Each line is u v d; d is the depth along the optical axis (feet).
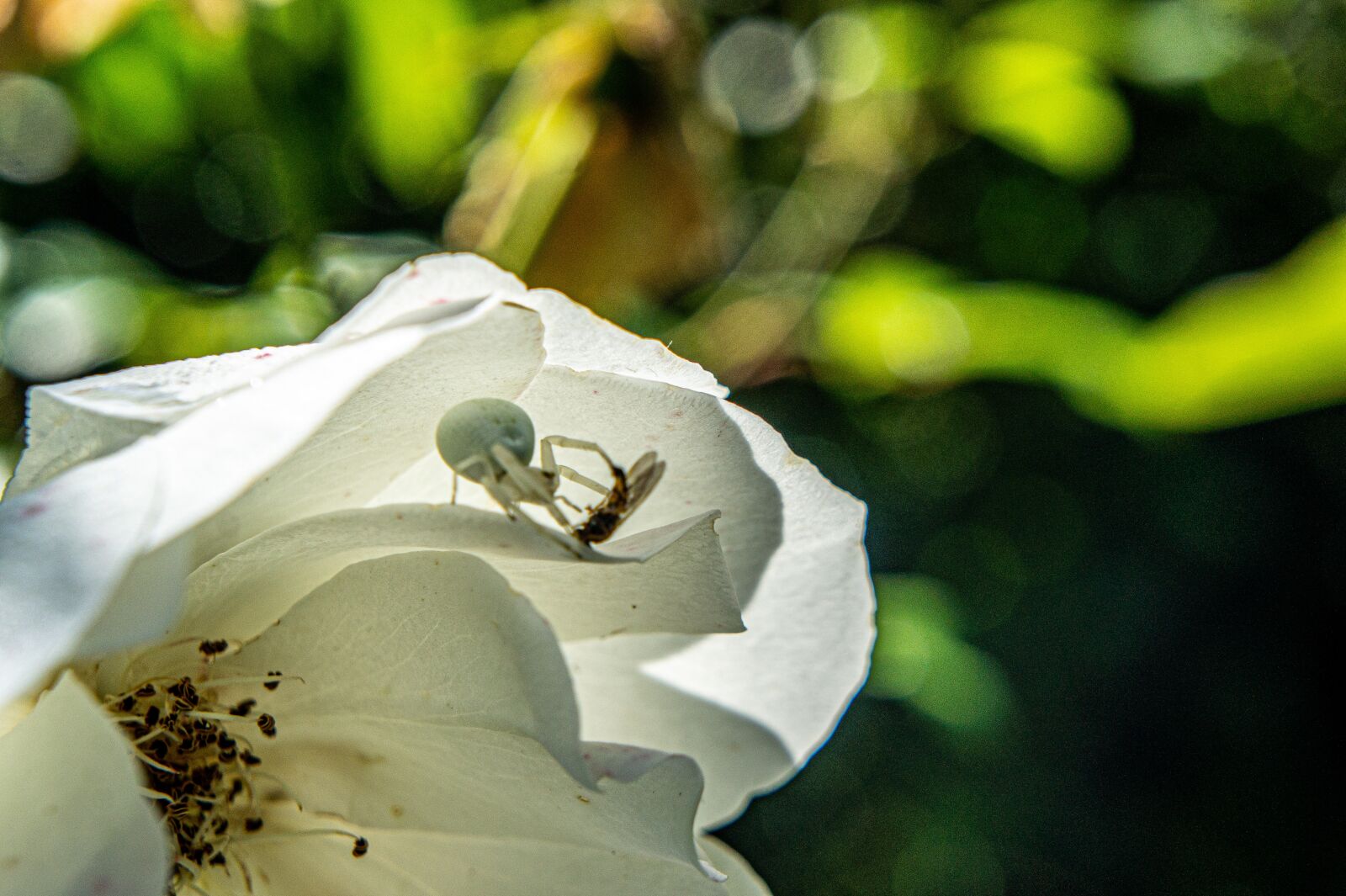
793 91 1.16
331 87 0.86
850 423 1.90
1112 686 2.40
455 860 0.60
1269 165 2.24
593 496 0.59
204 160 1.12
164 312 0.81
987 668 1.05
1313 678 2.54
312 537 0.55
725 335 0.97
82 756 0.51
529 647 0.53
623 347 0.57
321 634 0.57
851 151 1.11
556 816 0.59
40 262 0.85
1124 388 0.88
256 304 0.80
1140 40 1.14
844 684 0.65
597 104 0.80
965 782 2.11
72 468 0.51
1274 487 2.53
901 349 0.94
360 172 0.94
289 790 0.60
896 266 0.96
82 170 1.13
